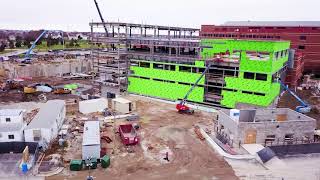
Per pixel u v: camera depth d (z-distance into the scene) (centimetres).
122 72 8025
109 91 7981
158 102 7338
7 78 9725
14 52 17038
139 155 4178
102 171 3688
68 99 7219
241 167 3884
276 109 5038
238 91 6625
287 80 8719
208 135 5000
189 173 3700
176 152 4316
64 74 10850
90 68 12319
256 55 6238
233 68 6606
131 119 5772
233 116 4772
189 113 6322
